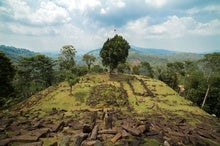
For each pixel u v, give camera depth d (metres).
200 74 61.19
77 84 60.47
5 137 15.25
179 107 45.28
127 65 93.81
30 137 14.84
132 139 15.55
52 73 80.62
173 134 19.12
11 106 50.69
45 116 30.06
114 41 71.88
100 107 40.78
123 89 54.72
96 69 90.12
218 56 51.38
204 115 41.03
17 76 67.75
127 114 33.03
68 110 37.84
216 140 21.05
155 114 34.97
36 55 73.38
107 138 15.59
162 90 59.34
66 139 13.95
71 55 86.62
